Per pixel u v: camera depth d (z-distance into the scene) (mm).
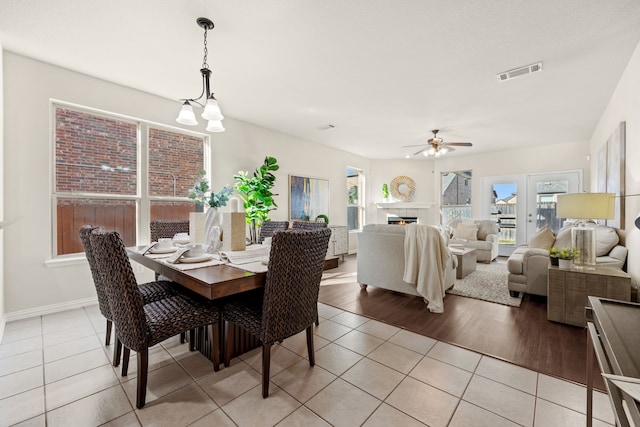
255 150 4828
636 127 2566
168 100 3742
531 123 4586
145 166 3584
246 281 1564
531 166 6227
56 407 1558
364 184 7539
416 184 7715
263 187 4426
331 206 6453
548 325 2643
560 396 1643
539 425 1428
